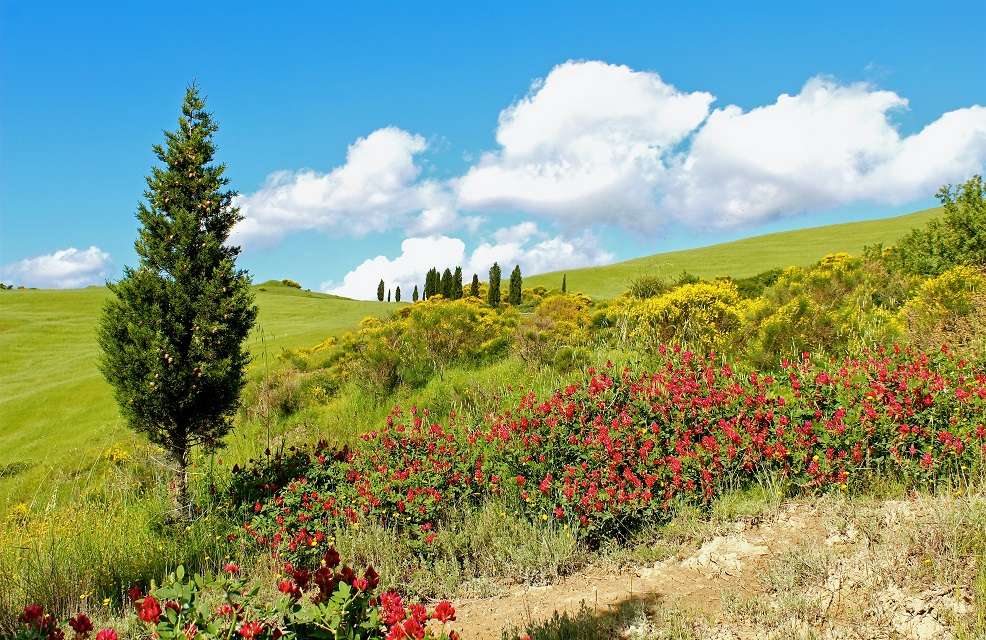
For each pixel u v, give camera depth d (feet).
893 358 23.29
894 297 42.63
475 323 51.65
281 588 9.46
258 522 22.47
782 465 19.08
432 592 17.78
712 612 13.21
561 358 41.14
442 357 48.57
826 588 13.14
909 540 13.74
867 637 11.29
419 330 50.14
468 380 43.11
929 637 10.93
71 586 19.72
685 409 21.68
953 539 13.29
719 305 39.27
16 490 39.45
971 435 17.52
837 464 18.06
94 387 86.28
